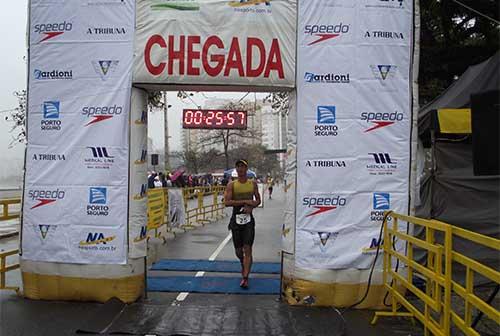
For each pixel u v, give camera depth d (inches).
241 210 306.5
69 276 266.2
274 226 684.7
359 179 261.3
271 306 261.0
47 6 269.0
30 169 270.5
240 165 306.7
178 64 260.7
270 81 261.4
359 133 261.4
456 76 561.6
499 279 149.1
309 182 261.7
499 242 150.3
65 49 267.7
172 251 443.2
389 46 262.1
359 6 261.9
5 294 281.6
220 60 260.7
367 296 258.7
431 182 326.6
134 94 266.2
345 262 258.8
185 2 262.4
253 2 262.5
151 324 229.1
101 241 264.7
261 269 356.5
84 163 266.5
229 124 554.6
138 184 268.7
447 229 187.6
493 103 226.8
